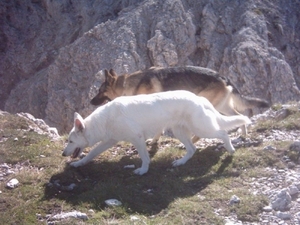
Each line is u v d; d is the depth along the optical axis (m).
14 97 10.27
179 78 3.75
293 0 10.34
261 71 8.50
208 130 3.00
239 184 2.75
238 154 3.09
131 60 8.79
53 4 11.60
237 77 8.57
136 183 2.79
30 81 10.44
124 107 2.92
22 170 2.95
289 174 2.82
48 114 9.21
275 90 8.41
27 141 3.48
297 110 3.91
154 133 2.99
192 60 9.11
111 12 10.84
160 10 9.40
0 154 3.21
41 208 2.53
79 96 9.09
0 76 11.20
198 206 2.47
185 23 9.14
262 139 3.43
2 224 2.37
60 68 9.55
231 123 3.13
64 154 3.01
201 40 9.20
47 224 2.38
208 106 3.06
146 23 9.34
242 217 2.39
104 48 9.12
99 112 2.99
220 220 2.36
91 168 3.05
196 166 3.03
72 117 8.97
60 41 11.09
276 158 3.01
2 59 11.40
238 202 2.50
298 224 2.32
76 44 9.48
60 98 9.20
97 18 10.81
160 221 2.35
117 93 4.07
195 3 9.62
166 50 8.83
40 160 3.12
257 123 3.82
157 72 3.81
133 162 3.15
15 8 12.12
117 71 8.62
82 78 9.21
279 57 8.83
